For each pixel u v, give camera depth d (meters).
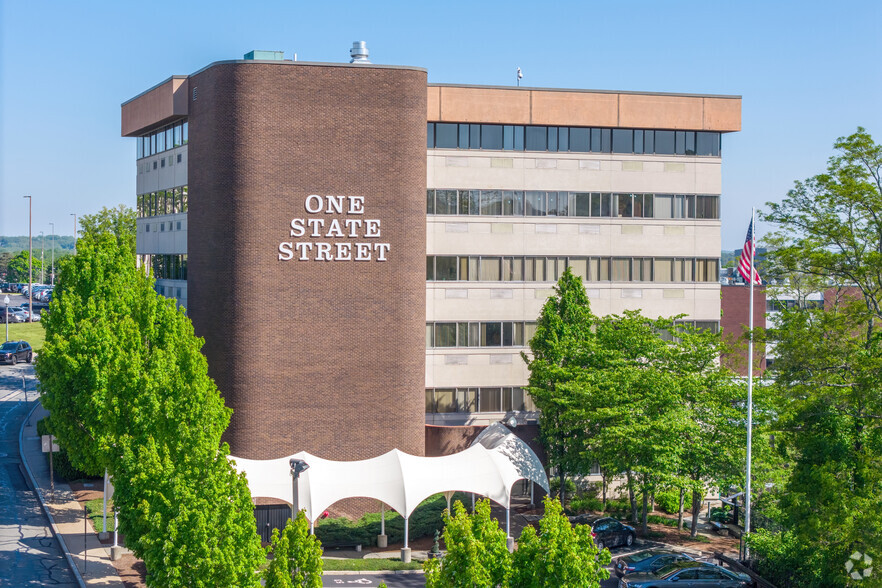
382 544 46.84
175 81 55.44
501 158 60.97
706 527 53.16
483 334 61.12
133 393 38.59
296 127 50.88
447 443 55.31
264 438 50.56
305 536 28.11
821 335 42.00
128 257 50.62
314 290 51.16
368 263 51.84
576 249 62.34
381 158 51.88
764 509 47.94
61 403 44.69
